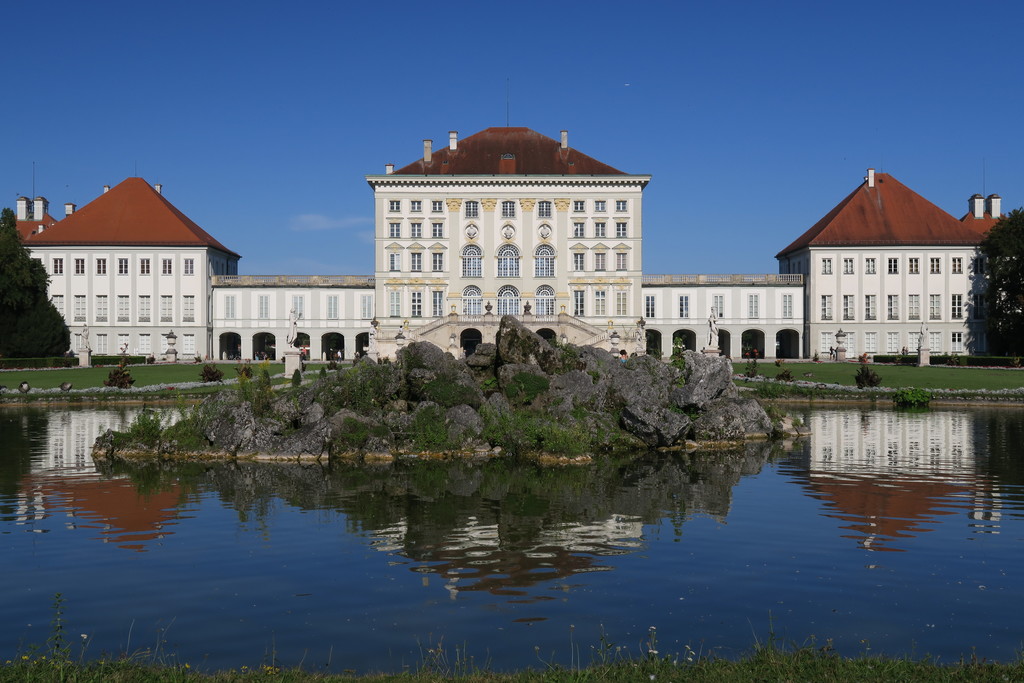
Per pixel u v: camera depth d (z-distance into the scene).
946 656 12.96
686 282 111.94
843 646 13.31
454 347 97.56
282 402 36.53
